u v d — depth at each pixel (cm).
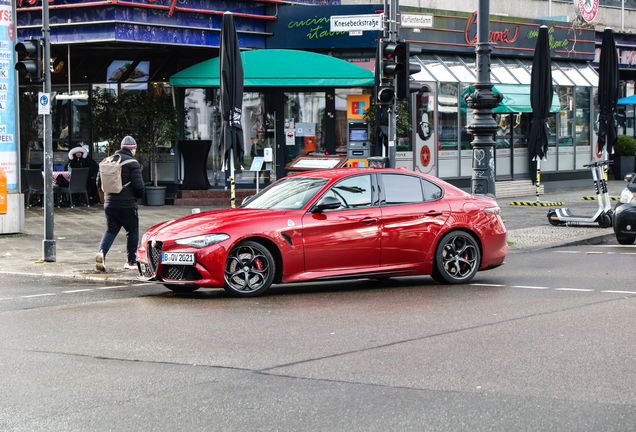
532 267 1191
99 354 646
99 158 2238
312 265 935
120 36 1852
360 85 2075
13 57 1568
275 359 621
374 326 745
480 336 696
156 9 1903
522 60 2716
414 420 473
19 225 1581
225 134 1402
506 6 2911
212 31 2023
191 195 2155
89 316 815
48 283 1075
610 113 2208
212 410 496
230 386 548
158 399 521
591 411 486
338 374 576
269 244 927
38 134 2300
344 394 527
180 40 1961
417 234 988
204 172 2161
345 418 478
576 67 2903
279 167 2198
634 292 934
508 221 1820
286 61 2073
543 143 2072
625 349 643
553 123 2764
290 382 556
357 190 977
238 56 1410
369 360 615
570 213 1733
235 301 898
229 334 714
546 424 463
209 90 2178
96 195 2225
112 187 1132
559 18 2900
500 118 2609
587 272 1120
